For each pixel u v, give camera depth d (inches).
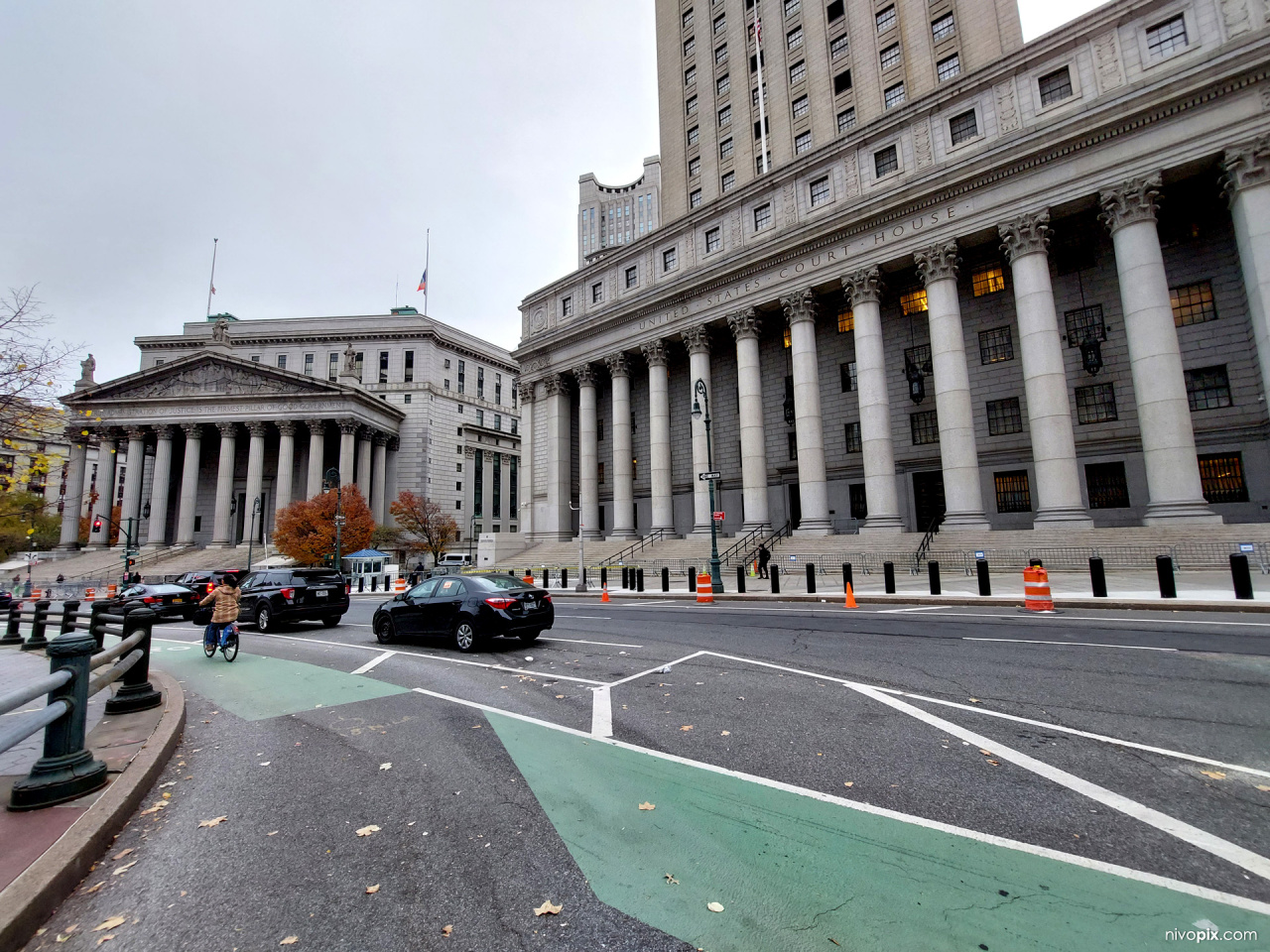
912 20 1349.7
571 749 205.9
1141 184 879.1
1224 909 105.1
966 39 1278.3
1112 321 1027.9
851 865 125.4
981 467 1135.6
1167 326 838.5
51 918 114.2
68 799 160.4
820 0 1501.0
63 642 170.9
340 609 637.3
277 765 202.1
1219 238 944.3
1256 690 245.8
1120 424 1006.4
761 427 1277.1
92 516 2241.6
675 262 1478.8
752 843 136.3
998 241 1081.4
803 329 1214.3
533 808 159.2
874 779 169.9
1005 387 1122.7
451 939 105.8
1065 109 965.2
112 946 105.7
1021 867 121.9
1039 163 962.7
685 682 297.3
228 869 132.8
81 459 2256.4
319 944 105.2
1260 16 821.9
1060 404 909.2
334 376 2819.9
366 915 113.8
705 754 196.1
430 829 149.8
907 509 1217.4
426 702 281.3
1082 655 321.7
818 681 286.5
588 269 1684.3
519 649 425.4
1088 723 212.2
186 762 207.8
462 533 2849.4
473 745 214.8
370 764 200.2
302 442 2497.5
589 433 1621.6
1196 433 947.3
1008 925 103.0
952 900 111.3
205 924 112.0
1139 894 110.6
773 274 1266.0
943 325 1031.0
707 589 724.0
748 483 1262.3
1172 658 306.2
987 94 1044.5
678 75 1792.6
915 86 1327.5
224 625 432.1
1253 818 139.8
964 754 186.9
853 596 607.5
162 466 2276.1
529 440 1792.6
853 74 1424.7
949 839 134.7
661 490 1427.2
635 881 122.6
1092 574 547.5
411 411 2728.8
